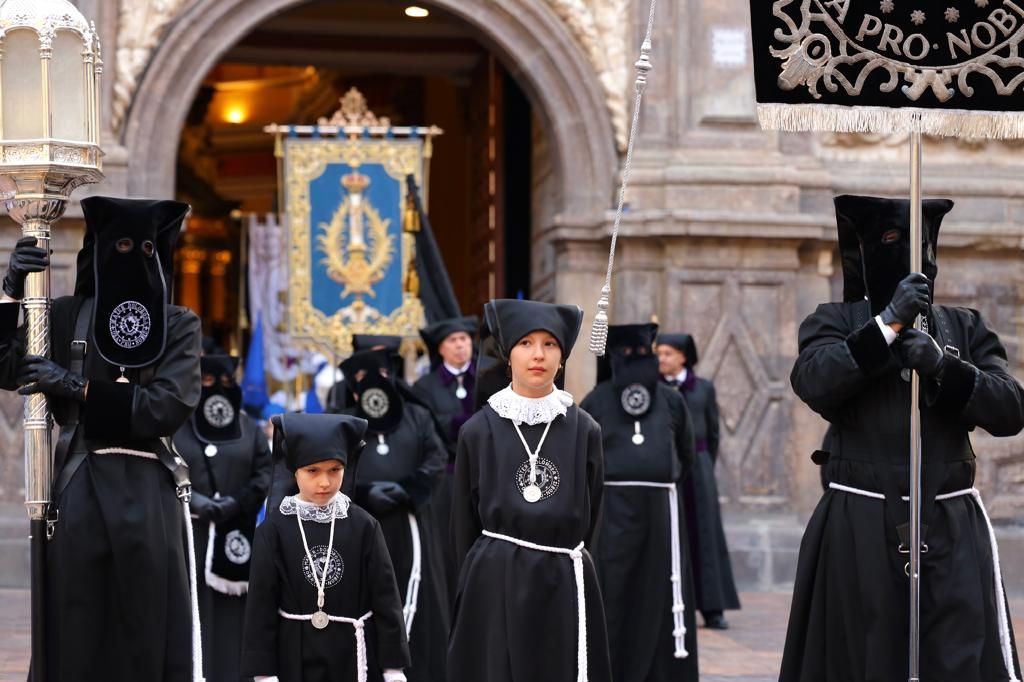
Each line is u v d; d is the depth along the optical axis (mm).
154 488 8000
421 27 23391
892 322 7668
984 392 7766
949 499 7984
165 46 17312
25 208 7836
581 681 7684
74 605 7809
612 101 18156
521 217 21172
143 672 7875
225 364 11664
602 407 12297
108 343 7906
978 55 8031
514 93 21219
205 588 11148
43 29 7699
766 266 17922
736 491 17812
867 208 8102
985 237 18266
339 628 8180
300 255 18703
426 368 19078
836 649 8016
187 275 31406
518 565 7746
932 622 7840
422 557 11133
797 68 7984
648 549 12047
